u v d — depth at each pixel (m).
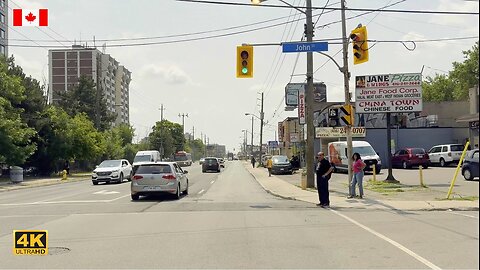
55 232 12.27
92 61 141.75
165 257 9.14
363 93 29.33
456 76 68.06
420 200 19.23
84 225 13.52
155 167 22.05
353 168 20.70
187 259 8.95
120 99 165.62
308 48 20.97
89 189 30.56
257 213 16.14
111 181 37.59
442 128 52.81
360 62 19.70
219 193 25.92
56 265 8.54
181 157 98.56
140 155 45.09
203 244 10.45
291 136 63.50
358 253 9.40
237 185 33.78
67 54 142.62
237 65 21.16
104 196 24.30
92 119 87.38
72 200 22.03
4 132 38.44
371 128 52.12
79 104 88.38
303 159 56.53
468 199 19.14
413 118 55.22
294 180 37.03
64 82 142.50
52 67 142.75
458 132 52.84
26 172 53.28
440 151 45.09
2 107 39.31
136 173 21.95
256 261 8.74
